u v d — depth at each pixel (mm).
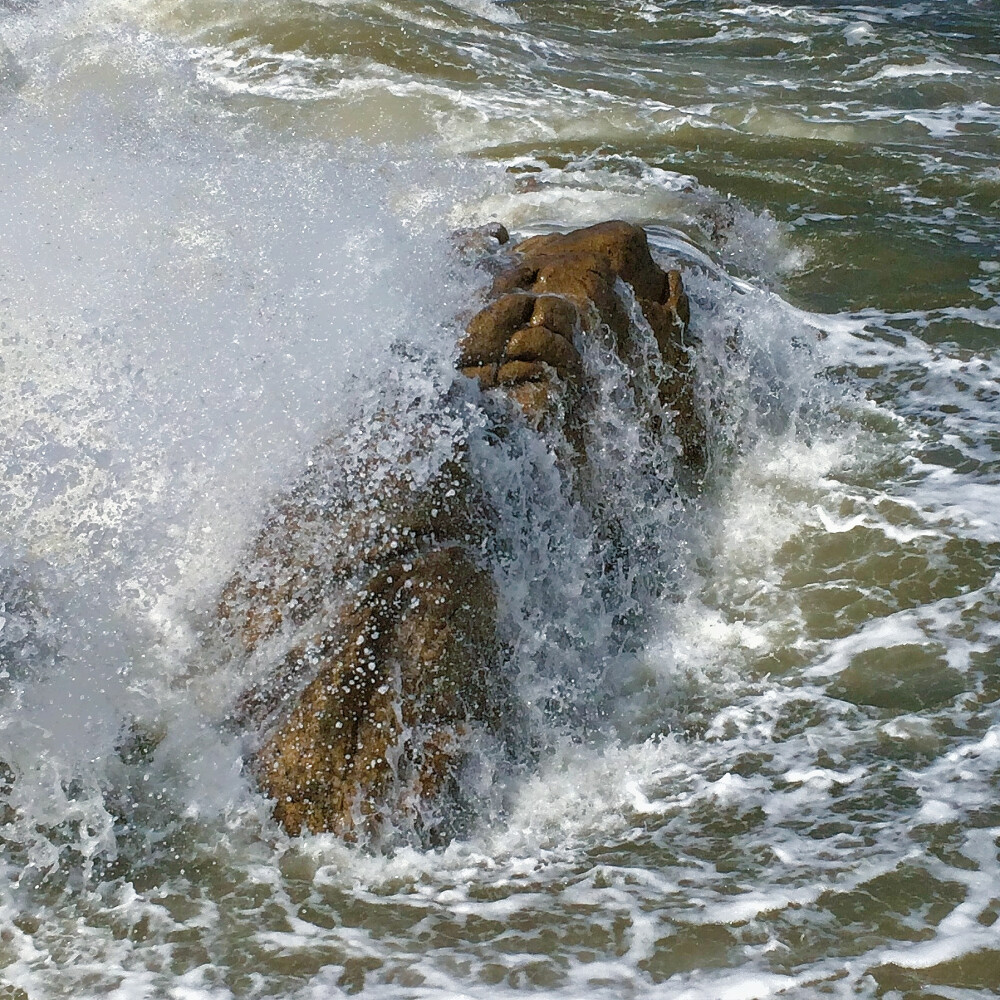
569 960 3770
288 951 3936
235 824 4473
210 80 12102
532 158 10211
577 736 4883
